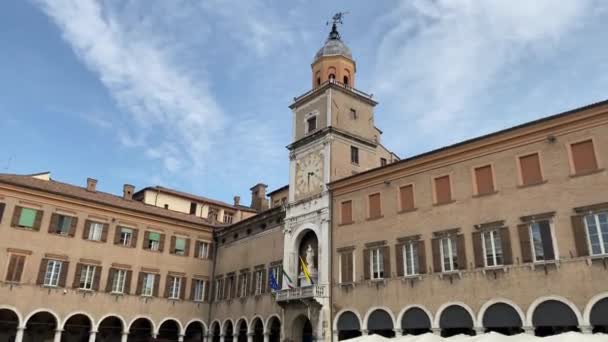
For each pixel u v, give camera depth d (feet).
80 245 172.04
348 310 132.57
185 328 188.44
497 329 102.37
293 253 157.69
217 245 207.62
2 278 153.58
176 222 198.39
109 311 172.24
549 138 103.35
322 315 137.08
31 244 161.38
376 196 136.05
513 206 105.81
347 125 163.53
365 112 171.53
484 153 114.21
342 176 154.92
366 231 135.03
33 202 165.58
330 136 156.25
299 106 177.06
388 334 123.54
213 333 193.77
